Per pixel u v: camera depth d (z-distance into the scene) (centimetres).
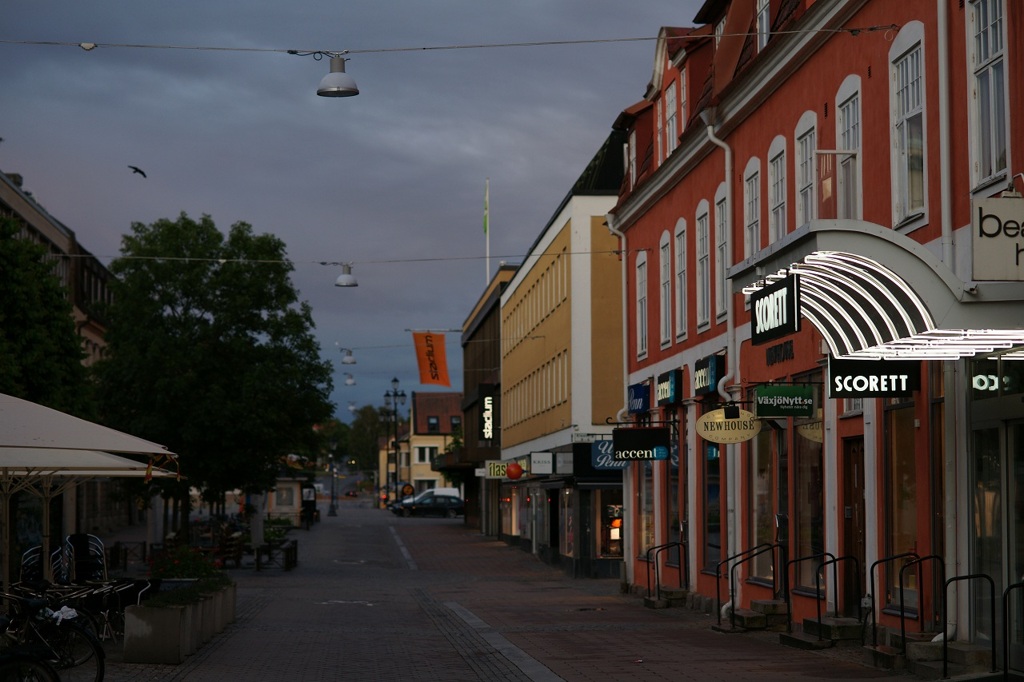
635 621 2380
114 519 7269
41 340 2731
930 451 1559
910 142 1623
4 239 2694
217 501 4206
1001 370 1399
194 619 1781
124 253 3903
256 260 3912
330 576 4016
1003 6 1368
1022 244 1126
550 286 4875
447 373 4694
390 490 13650
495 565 4712
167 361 3819
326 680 1530
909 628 1614
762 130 2228
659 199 3012
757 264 1431
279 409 3944
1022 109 1319
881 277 1307
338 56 1650
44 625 1370
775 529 2205
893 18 1666
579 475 3988
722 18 2580
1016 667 1362
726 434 2050
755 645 1862
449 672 1611
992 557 1427
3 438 1390
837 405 1898
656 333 3052
